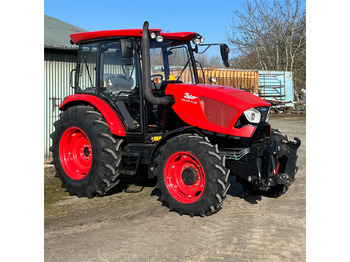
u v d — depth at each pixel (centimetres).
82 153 606
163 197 501
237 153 486
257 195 576
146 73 502
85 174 588
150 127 555
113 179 554
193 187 487
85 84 610
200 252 378
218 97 495
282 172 518
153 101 507
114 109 565
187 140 477
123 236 421
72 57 952
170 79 570
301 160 846
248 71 2136
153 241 406
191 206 475
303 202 540
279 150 492
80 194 577
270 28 3103
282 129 1441
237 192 597
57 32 1138
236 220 468
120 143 557
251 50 3188
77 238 417
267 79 2334
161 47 561
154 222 464
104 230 440
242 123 486
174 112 546
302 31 3008
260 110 501
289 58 3067
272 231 430
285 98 2412
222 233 426
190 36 580
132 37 538
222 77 2012
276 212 497
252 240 406
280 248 385
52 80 922
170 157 492
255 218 475
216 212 499
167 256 370
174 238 414
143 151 541
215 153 461
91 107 590
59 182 675
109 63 570
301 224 451
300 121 1772
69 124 588
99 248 390
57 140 608
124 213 500
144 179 676
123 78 555
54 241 409
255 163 470
